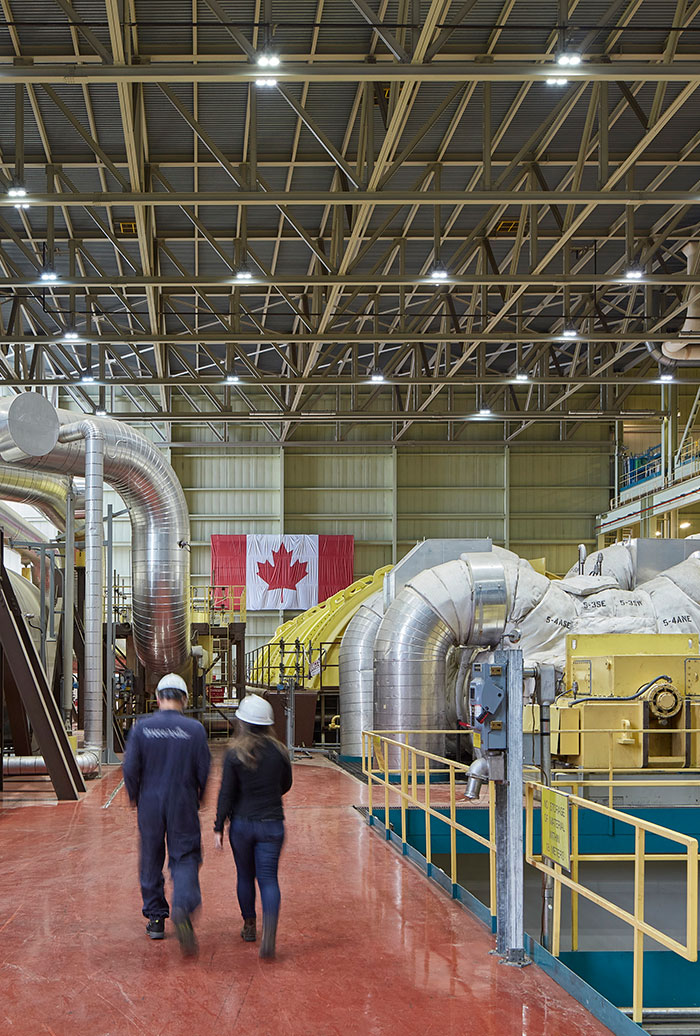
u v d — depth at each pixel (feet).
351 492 131.34
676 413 112.16
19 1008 16.80
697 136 60.44
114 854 30.48
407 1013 16.51
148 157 60.70
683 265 88.79
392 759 51.65
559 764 41.98
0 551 42.70
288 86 52.34
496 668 19.45
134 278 63.57
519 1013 16.52
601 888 39.24
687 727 40.98
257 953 19.94
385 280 62.80
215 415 105.81
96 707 50.19
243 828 20.35
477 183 65.16
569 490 132.87
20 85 49.78
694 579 54.90
